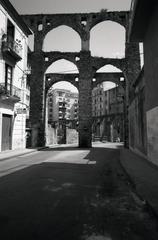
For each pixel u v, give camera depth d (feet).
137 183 20.38
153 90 29.14
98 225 11.69
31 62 93.81
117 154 55.26
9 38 55.67
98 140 179.52
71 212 13.57
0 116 52.49
